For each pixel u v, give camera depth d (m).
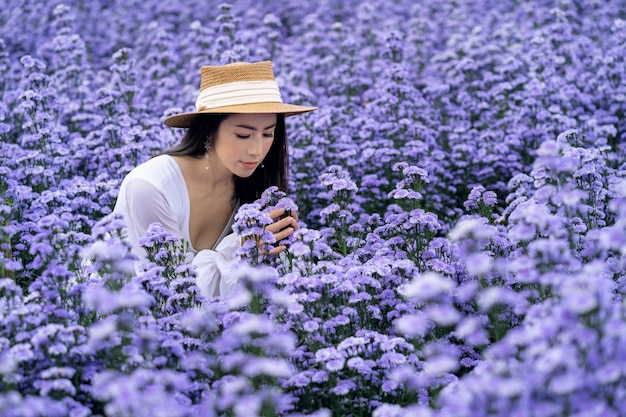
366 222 5.27
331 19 12.48
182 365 3.44
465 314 4.04
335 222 4.88
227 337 3.34
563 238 4.05
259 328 3.21
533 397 2.68
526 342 2.97
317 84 9.59
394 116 7.71
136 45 11.17
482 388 2.72
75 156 6.61
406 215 4.65
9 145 6.30
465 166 7.20
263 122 4.47
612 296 3.92
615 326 2.72
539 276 3.36
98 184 5.80
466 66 8.88
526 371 2.86
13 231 4.07
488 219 4.98
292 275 3.81
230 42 9.59
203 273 4.57
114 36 11.69
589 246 4.18
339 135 7.51
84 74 9.19
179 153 4.73
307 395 3.57
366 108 8.16
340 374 3.60
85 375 3.29
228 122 4.45
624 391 2.72
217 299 4.06
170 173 4.68
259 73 4.57
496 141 7.57
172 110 7.16
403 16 12.77
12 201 5.18
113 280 3.63
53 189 5.72
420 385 3.32
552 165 3.93
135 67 9.45
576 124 7.39
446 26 12.02
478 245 4.26
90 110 8.14
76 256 3.96
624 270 4.09
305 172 6.88
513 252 4.41
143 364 3.33
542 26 10.96
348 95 8.87
